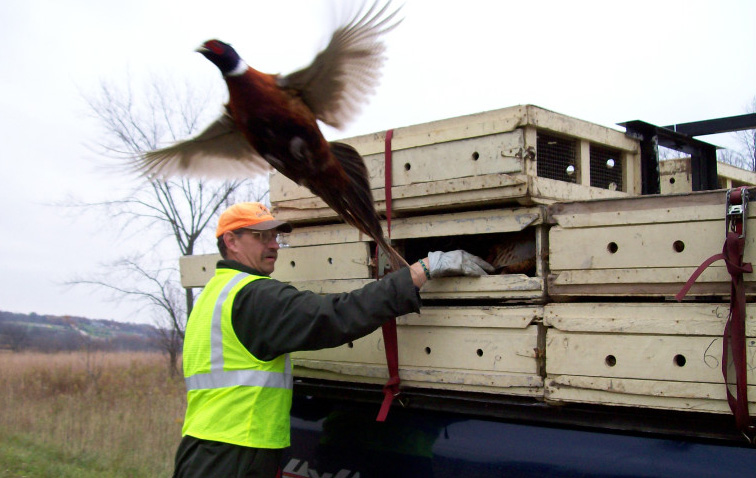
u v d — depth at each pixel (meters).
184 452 2.43
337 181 2.56
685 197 2.02
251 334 2.37
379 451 2.59
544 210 2.32
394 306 2.27
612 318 2.06
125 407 8.57
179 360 14.29
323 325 2.24
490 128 2.42
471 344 2.37
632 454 2.01
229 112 2.75
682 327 1.94
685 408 1.91
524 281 2.30
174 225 13.70
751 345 1.81
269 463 2.40
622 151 2.98
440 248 3.02
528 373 2.23
